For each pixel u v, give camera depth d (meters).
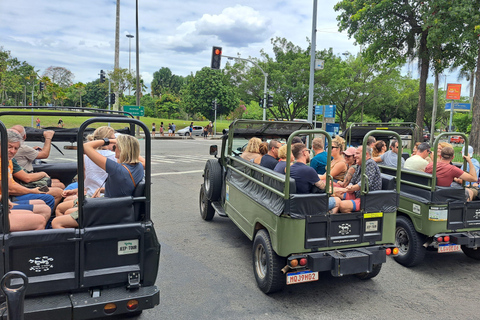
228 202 5.96
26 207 3.21
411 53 22.23
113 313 2.87
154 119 65.31
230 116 76.69
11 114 4.21
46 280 2.77
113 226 2.95
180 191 9.92
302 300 4.09
